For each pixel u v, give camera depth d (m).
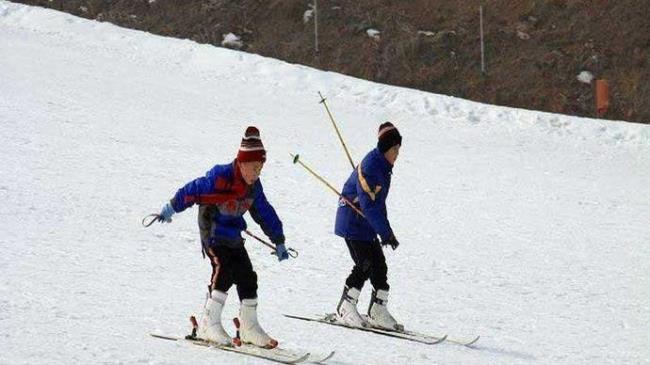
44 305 23.98
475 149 74.75
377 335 24.67
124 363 18.91
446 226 47.03
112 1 119.19
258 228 42.47
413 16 114.19
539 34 110.31
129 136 63.84
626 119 98.50
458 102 89.31
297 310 27.09
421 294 31.75
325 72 94.94
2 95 71.38
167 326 22.97
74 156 54.84
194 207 45.03
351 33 110.75
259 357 20.52
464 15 113.88
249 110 80.62
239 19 114.31
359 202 24.81
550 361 23.34
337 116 82.44
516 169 67.88
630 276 37.84
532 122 86.25
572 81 103.44
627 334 27.81
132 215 41.44
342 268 34.94
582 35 110.06
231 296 28.05
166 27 113.88
